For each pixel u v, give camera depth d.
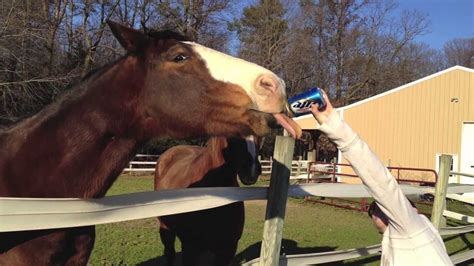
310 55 39.84
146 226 8.78
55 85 17.84
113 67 2.34
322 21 43.12
